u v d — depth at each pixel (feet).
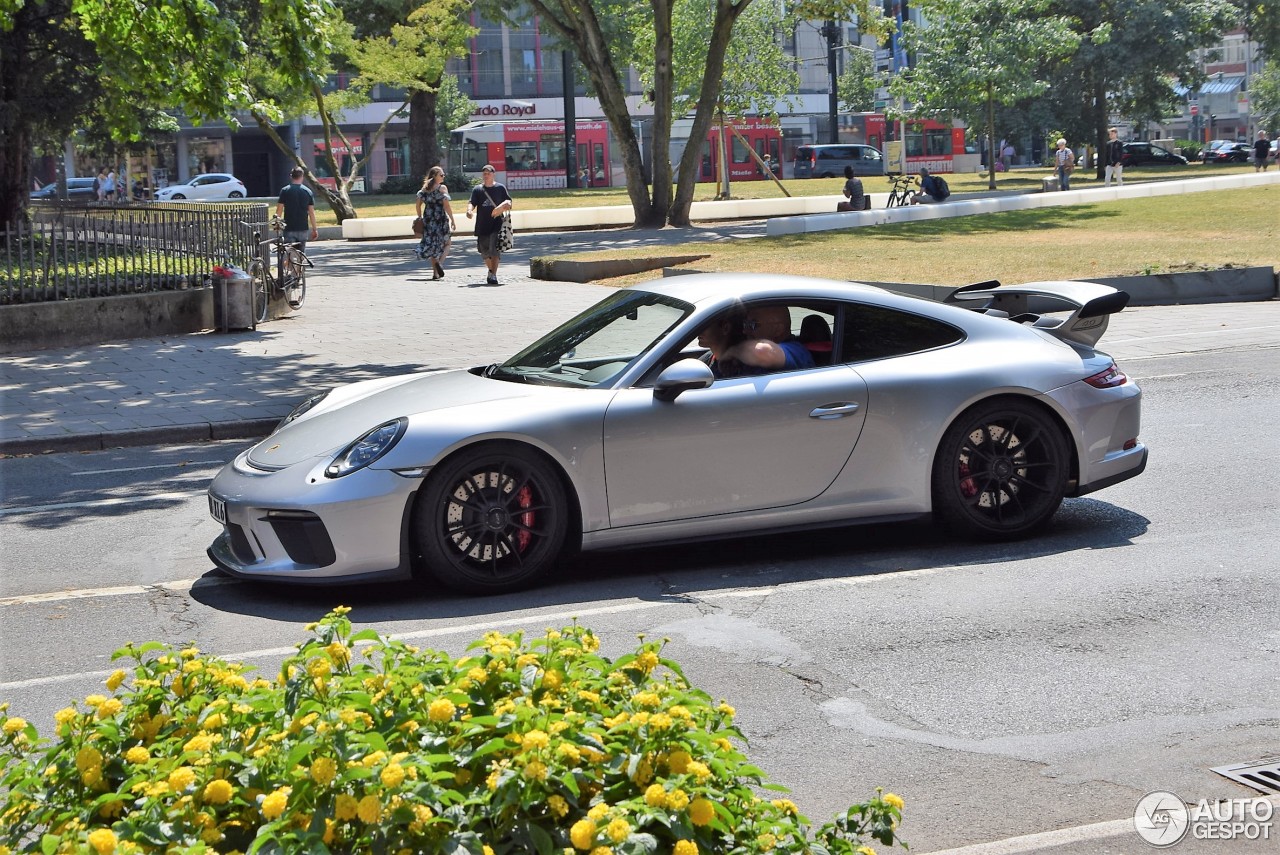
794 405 20.76
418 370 44.83
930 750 14.11
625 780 7.24
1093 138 209.46
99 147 152.76
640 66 151.64
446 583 19.76
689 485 20.47
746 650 17.34
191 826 6.91
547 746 6.89
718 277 22.74
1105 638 17.56
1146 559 21.31
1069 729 14.60
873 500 21.44
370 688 7.75
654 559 21.97
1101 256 70.18
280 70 58.13
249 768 7.17
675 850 6.61
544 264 76.54
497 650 8.08
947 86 164.86
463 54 141.90
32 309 51.65
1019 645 17.34
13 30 74.18
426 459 19.30
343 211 128.77
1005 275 63.57
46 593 20.77
